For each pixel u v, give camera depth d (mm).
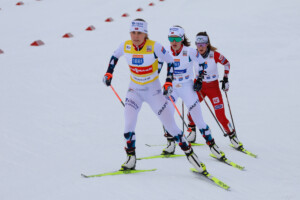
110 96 28453
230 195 13719
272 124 23359
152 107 15086
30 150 17516
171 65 14695
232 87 30797
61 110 24656
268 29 47219
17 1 69812
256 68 35344
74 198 12062
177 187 13656
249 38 44406
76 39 46062
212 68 19766
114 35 47094
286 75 33094
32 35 47750
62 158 16594
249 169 17188
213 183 14727
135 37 13906
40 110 24375
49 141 19000
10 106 24797
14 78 31578
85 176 14047
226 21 50969
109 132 21156
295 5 55781
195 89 17781
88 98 27734
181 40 17188
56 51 41000
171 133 15109
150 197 12445
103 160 16656
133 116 14930
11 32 49250
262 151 19703
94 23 53688
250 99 28000
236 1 61094
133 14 57781
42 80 31484
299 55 38344
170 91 14297
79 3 66562
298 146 20234
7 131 20125
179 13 56375
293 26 47781
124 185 13328
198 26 49000
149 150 18875
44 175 14359
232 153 19453
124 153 17844
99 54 39688
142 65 14406
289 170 17203
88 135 20391
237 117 24812
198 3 61469
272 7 55938
